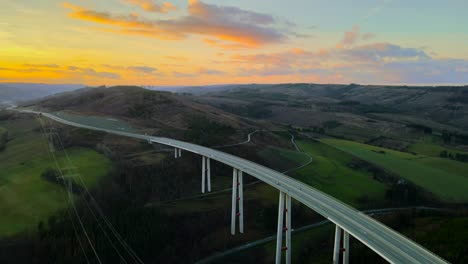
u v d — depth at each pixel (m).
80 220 63.66
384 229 45.97
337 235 50.22
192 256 66.62
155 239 65.69
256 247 70.50
